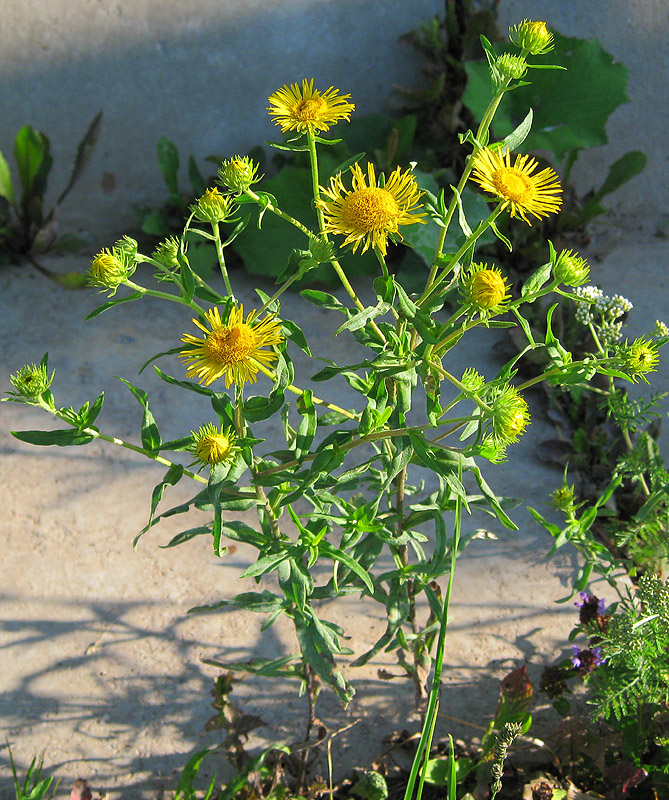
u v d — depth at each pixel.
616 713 0.43
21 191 0.88
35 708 0.51
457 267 0.35
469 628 0.54
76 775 0.48
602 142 0.81
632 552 0.52
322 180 0.81
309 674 0.45
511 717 0.46
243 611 0.56
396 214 0.34
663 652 0.43
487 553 0.59
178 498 0.63
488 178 0.34
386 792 0.46
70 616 0.55
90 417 0.36
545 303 0.78
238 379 0.33
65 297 0.81
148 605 0.56
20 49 0.84
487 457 0.34
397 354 0.36
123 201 0.90
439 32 0.90
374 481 0.43
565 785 0.46
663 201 0.93
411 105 0.90
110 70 0.86
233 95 0.89
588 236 0.88
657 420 0.65
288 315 0.81
